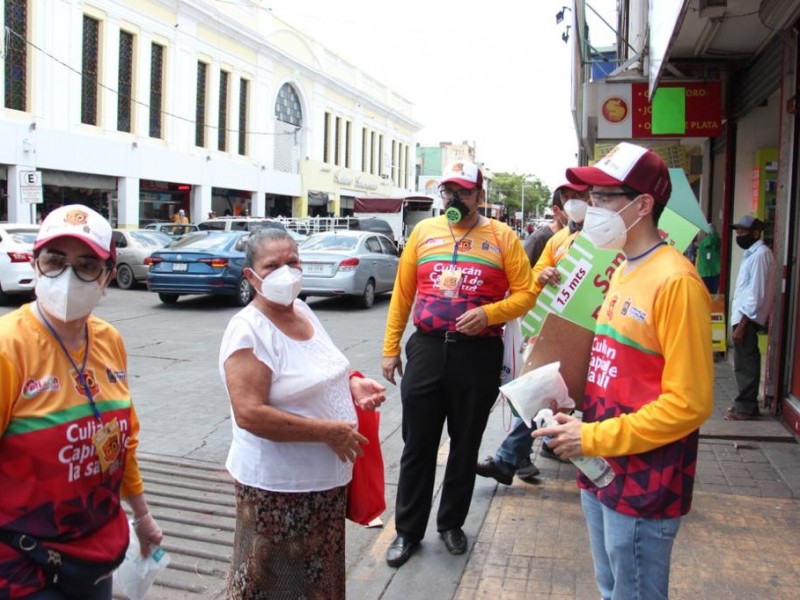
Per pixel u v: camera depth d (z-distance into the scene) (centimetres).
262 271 253
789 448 554
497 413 675
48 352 204
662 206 237
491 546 396
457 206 377
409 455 387
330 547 267
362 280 1365
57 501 201
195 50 2748
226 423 619
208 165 2869
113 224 2445
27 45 2045
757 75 760
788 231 612
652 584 229
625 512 228
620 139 870
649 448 217
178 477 498
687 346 212
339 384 268
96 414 210
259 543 259
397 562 375
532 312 395
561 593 346
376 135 4609
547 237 528
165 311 1288
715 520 423
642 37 977
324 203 3912
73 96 2212
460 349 376
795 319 603
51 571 201
